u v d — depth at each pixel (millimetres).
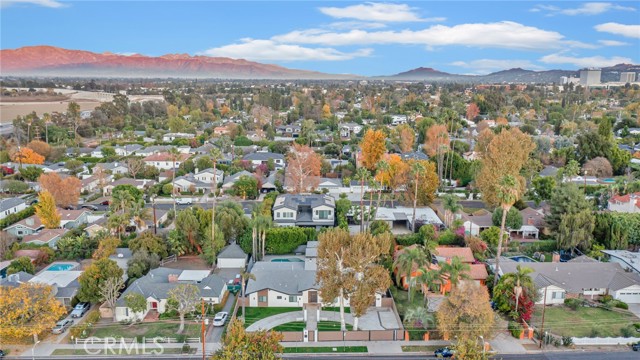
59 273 73250
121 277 69375
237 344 47750
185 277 72312
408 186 111562
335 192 124625
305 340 59688
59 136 196500
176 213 96938
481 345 53656
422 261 66250
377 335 59906
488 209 112500
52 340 59156
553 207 90438
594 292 70250
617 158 143375
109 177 135125
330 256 60469
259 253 86250
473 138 190000
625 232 83500
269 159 155000
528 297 62375
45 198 96188
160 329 61969
